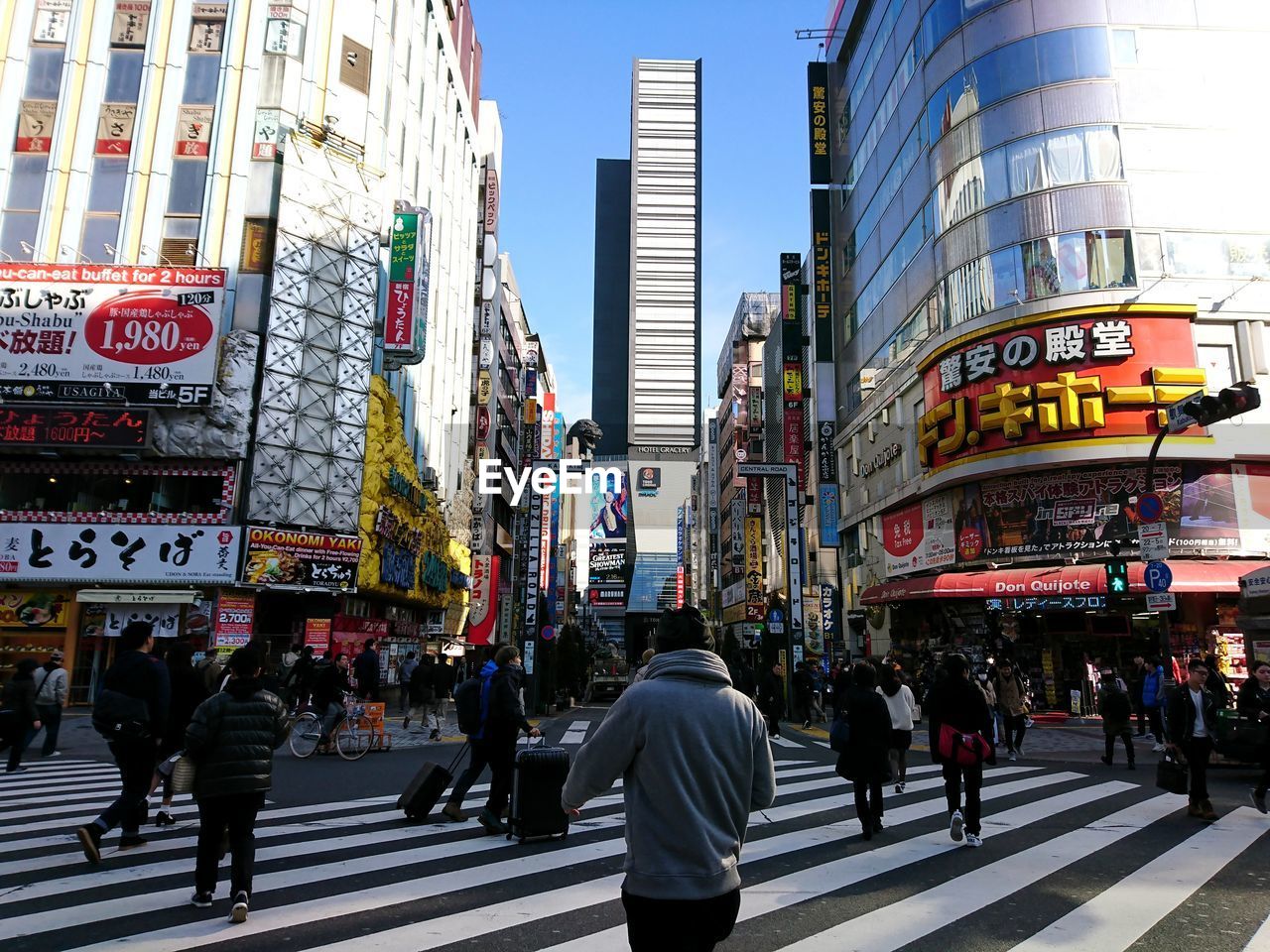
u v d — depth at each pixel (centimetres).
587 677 3881
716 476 7912
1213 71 2709
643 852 261
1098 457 2461
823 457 4406
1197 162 2641
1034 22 2814
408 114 3366
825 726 2334
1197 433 2416
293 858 696
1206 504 2434
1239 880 624
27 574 2378
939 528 3036
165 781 828
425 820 872
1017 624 2711
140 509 2541
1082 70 2716
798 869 665
